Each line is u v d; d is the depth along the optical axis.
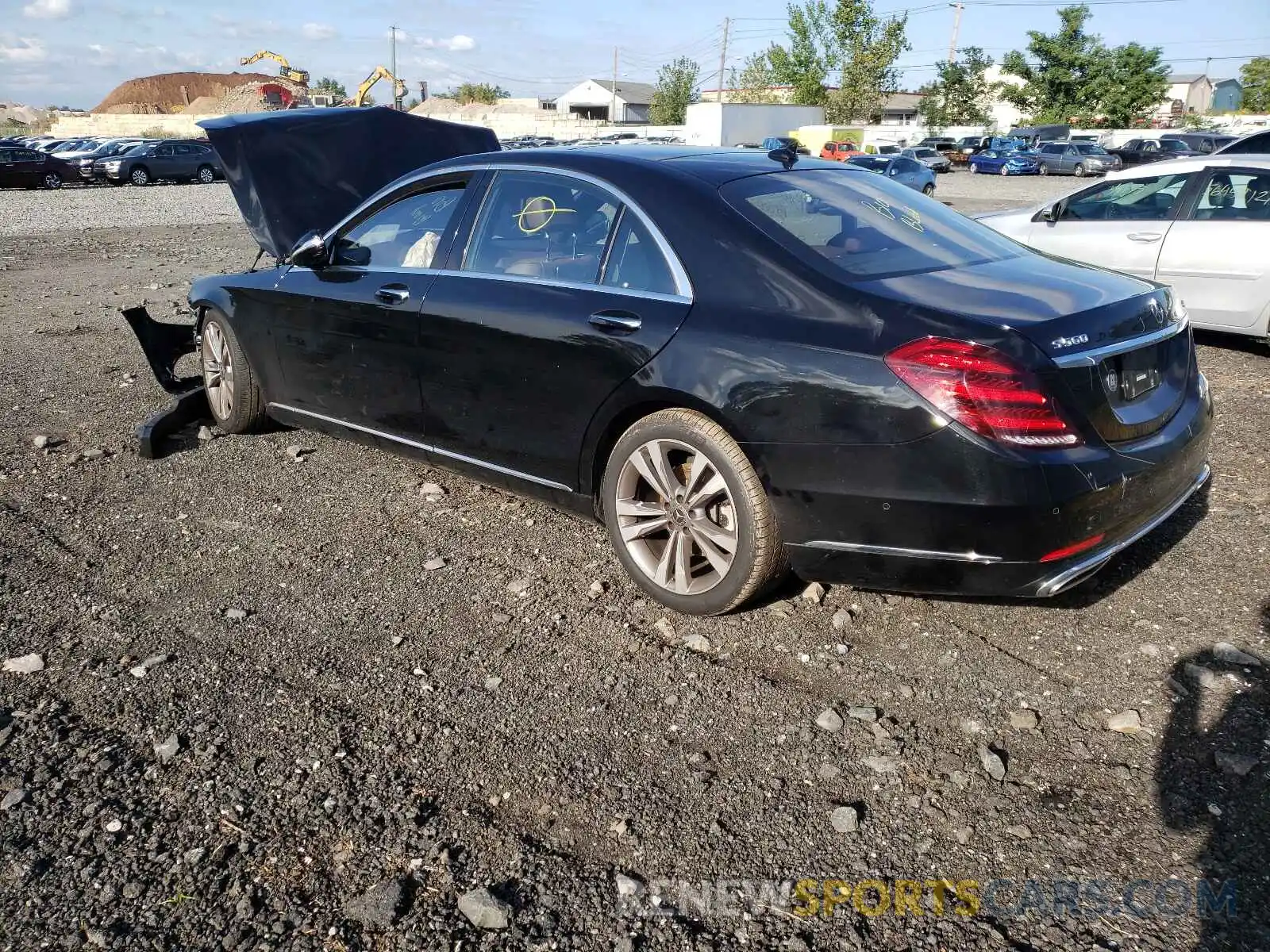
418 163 7.36
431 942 2.17
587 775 2.70
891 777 2.68
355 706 3.02
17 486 4.88
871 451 2.96
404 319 4.20
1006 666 3.19
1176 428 3.32
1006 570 2.93
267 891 2.31
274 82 86.00
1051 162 40.50
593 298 3.60
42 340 8.26
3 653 3.32
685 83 84.06
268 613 3.60
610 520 3.68
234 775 2.70
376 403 4.49
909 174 27.73
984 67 65.44
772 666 3.22
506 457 3.99
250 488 4.84
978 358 2.82
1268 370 6.84
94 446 5.46
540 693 3.09
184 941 2.17
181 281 11.67
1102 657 3.21
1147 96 60.19
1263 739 2.76
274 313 4.91
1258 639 3.28
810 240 3.36
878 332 2.97
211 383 5.57
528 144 42.59
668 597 3.55
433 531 4.32
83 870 2.37
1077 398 2.90
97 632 3.46
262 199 6.70
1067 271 3.50
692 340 3.28
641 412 3.52
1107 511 2.98
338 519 4.46
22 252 14.79
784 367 3.08
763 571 3.30
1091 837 2.44
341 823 2.52
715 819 2.53
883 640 3.36
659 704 3.03
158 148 35.38
